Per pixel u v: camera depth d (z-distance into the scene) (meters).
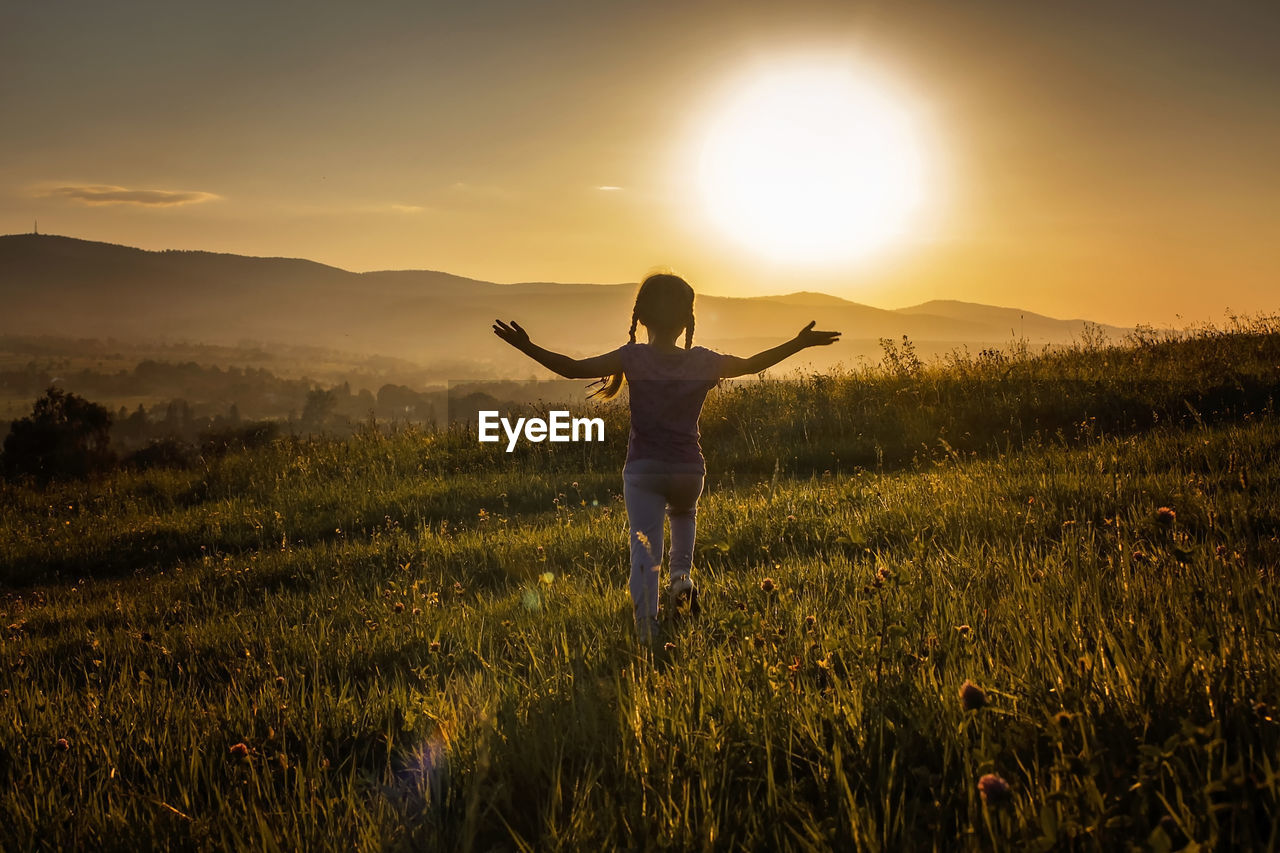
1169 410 12.25
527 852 2.35
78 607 8.20
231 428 42.25
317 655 5.12
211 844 2.66
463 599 6.60
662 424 4.68
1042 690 2.69
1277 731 2.22
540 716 3.19
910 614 3.50
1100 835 1.86
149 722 3.91
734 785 2.62
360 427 18.00
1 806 3.01
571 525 9.05
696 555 7.01
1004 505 6.90
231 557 9.88
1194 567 3.89
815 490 9.27
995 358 16.75
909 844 2.08
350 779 2.93
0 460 47.75
